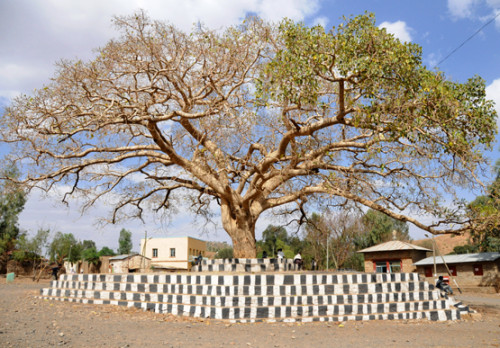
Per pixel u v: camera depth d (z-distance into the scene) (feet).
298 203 77.82
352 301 50.78
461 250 191.93
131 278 57.06
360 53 47.55
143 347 29.17
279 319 45.62
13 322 36.22
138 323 41.32
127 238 270.26
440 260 137.28
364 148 60.03
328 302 49.60
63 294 62.18
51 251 184.44
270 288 48.37
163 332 36.45
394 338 37.50
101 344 29.17
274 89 49.29
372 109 48.67
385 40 46.52
